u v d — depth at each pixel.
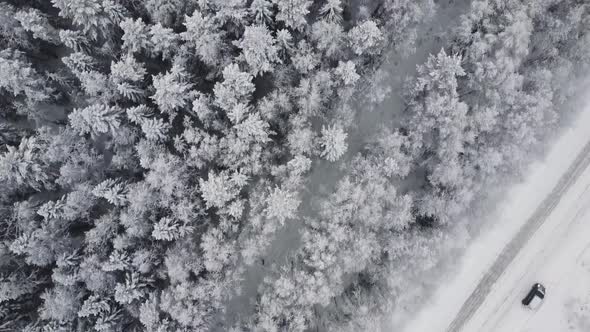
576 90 34.38
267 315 31.98
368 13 33.44
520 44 31.39
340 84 33.47
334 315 33.84
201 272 33.84
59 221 32.78
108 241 33.09
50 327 30.98
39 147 32.38
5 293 30.80
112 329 31.98
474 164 33.00
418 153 34.19
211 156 32.62
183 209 32.12
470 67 33.16
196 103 31.28
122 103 34.25
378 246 32.56
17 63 31.77
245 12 31.05
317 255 31.58
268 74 33.97
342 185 32.28
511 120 32.16
